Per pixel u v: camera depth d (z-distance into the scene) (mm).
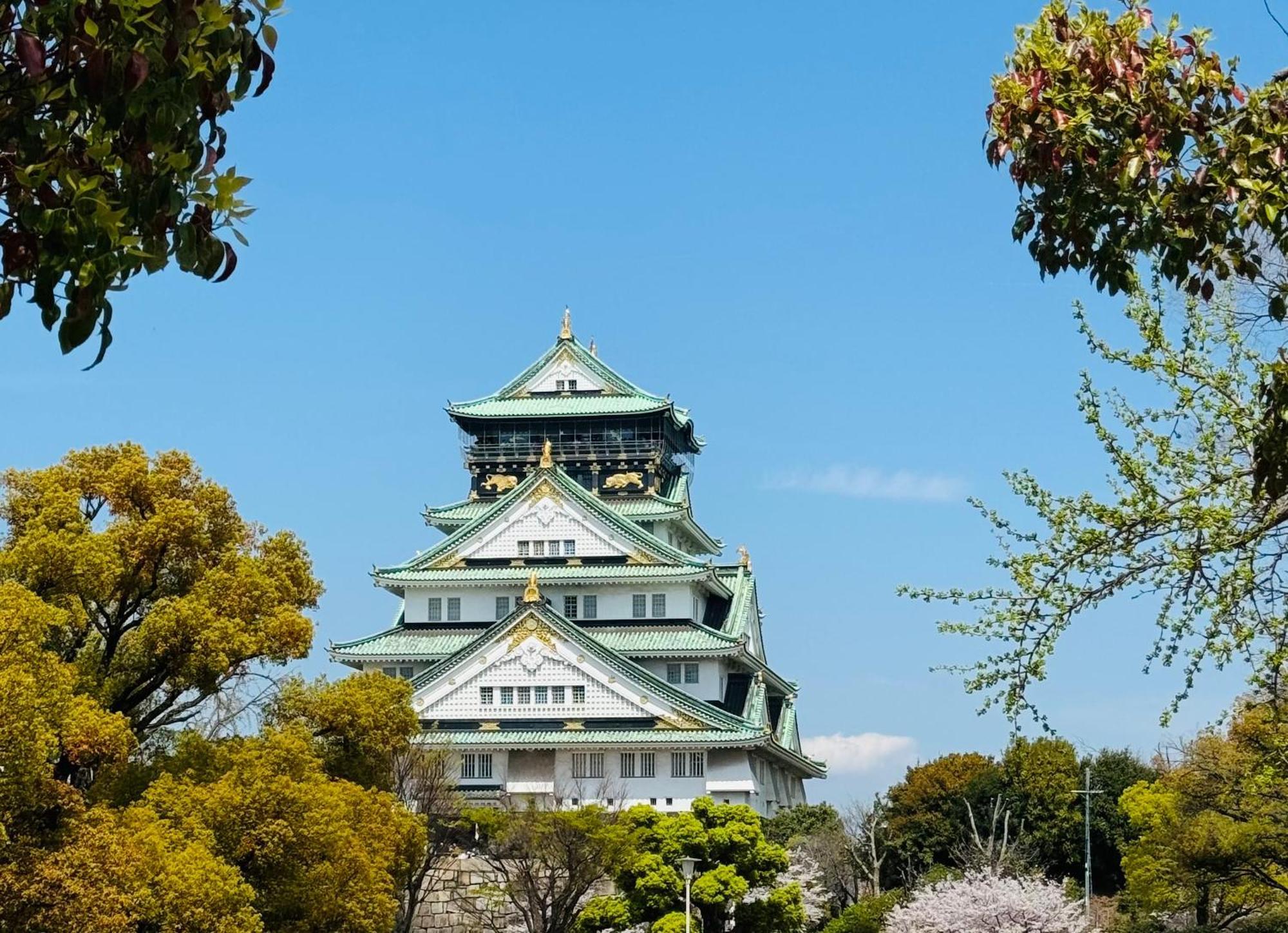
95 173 15961
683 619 128875
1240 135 22219
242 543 58562
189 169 16109
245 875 50438
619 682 121375
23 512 53375
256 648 53531
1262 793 48750
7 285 16156
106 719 46031
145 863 44219
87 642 55000
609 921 86062
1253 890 82062
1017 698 25734
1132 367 26062
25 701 41344
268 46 16750
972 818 117562
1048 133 22891
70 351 15961
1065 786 129750
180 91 15633
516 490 132000
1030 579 25859
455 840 92312
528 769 122188
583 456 141125
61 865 41844
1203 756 62906
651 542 129625
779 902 88375
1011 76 23266
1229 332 25922
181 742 54688
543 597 129250
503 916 90125
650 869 85938
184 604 52469
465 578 130375
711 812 88562
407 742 67688
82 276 15820
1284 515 24984
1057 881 121562
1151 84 22469
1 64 15484
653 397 142750
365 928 53531
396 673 129875
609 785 120875
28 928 41500
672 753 121562
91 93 15055
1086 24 23172
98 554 50938
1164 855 74688
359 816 57812
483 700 122438
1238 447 25781
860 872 131375
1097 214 23359
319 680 62688
